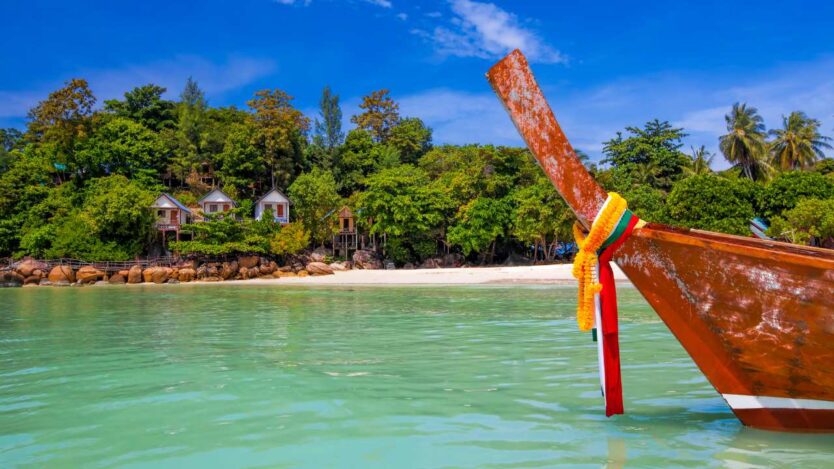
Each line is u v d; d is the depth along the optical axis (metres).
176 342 9.04
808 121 48.78
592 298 3.81
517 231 47.03
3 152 58.06
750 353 3.64
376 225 49.72
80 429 4.12
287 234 46.16
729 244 3.42
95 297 23.55
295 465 3.29
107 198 42.72
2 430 4.12
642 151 56.31
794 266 3.33
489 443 3.67
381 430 4.00
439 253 54.06
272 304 18.12
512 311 14.53
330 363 6.91
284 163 58.91
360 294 23.19
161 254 46.25
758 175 49.69
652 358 7.06
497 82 3.76
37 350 8.22
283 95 59.66
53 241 42.28
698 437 3.72
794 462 3.20
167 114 64.44
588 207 3.70
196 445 3.71
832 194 36.56
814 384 3.59
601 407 4.64
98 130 53.47
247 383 5.71
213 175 59.69
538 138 3.70
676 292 3.69
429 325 11.36
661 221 39.75
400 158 69.81
